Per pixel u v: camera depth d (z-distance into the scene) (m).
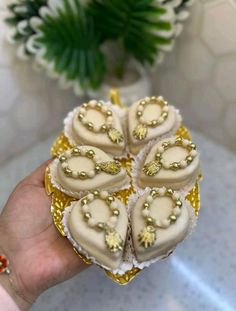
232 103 0.29
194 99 0.31
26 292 0.21
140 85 0.30
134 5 0.26
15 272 0.20
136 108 0.22
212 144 0.31
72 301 0.24
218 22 0.26
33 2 0.26
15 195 0.22
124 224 0.19
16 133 0.32
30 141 0.33
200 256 0.26
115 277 0.19
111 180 0.20
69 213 0.20
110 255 0.18
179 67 0.30
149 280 0.25
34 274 0.20
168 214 0.19
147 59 0.29
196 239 0.27
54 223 0.21
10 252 0.21
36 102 0.31
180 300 0.24
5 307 0.20
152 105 0.23
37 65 0.29
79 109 0.23
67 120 0.23
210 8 0.26
